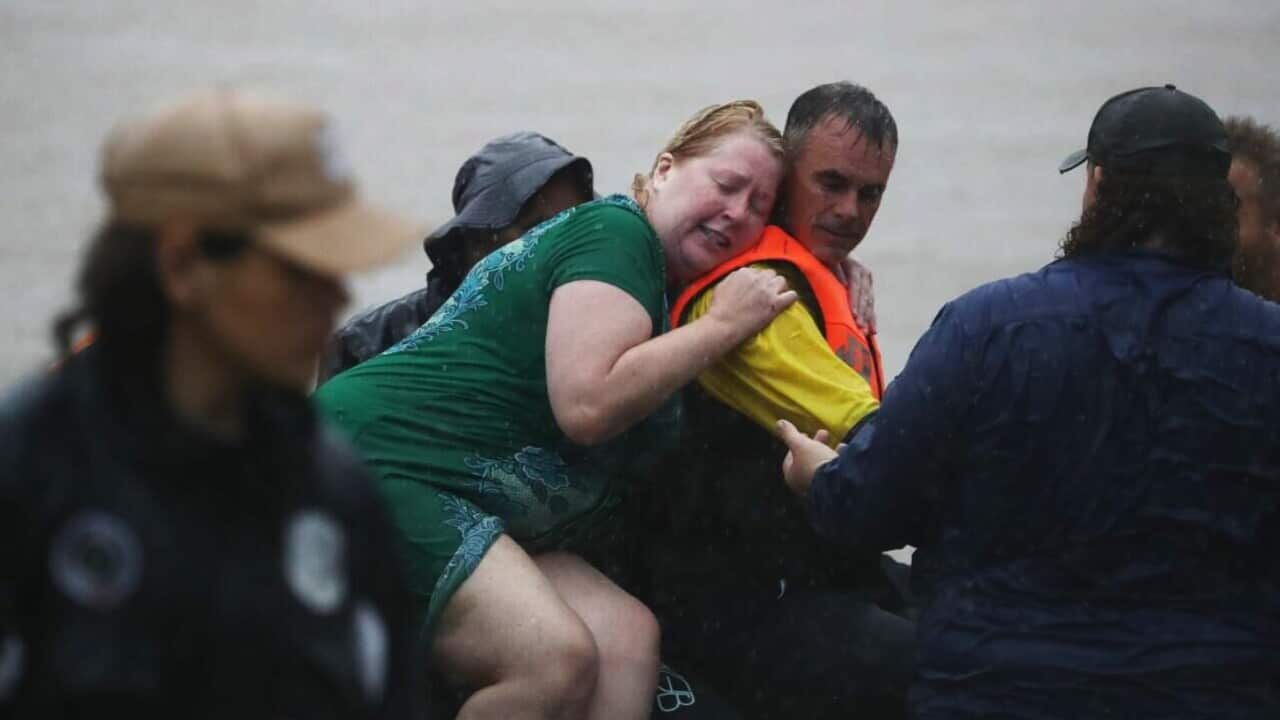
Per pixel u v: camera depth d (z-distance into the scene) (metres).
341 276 8.66
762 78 92.00
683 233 15.25
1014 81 87.88
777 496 15.67
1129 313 12.50
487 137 73.56
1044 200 60.00
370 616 9.21
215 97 8.70
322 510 8.99
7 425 8.27
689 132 15.53
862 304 16.14
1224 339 12.46
